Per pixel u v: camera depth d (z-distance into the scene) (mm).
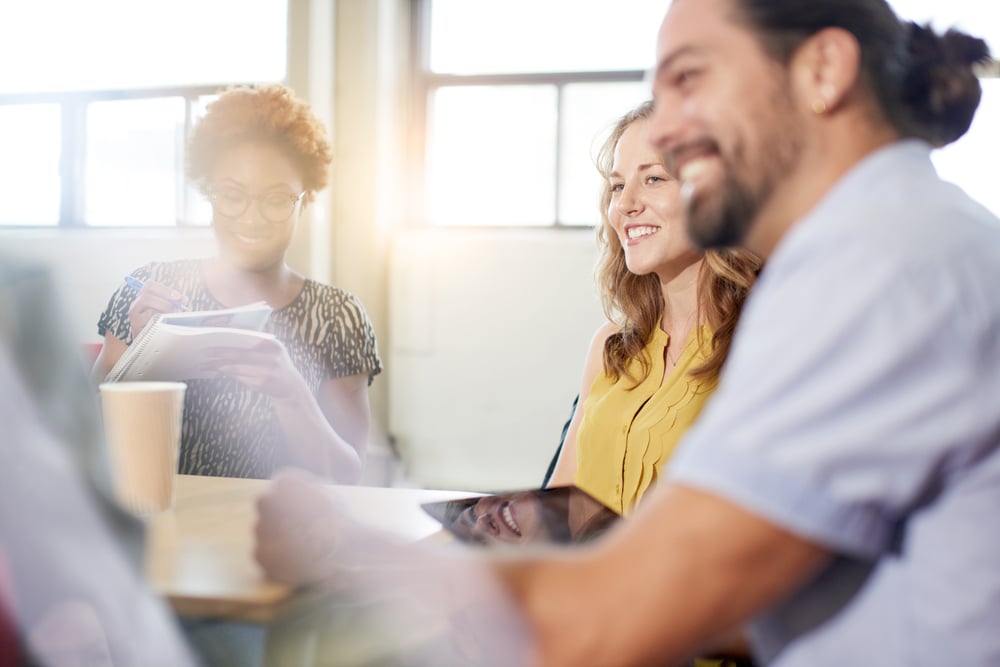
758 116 718
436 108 4324
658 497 667
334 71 4184
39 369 730
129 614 779
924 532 658
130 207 4523
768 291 678
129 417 1140
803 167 732
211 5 4293
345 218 4211
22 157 4586
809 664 718
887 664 683
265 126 1828
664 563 633
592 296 4078
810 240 655
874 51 723
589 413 1588
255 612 855
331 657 1113
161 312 1717
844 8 712
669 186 1496
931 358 605
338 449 1672
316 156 1888
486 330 4191
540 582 676
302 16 4105
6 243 789
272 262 1873
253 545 972
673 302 1570
